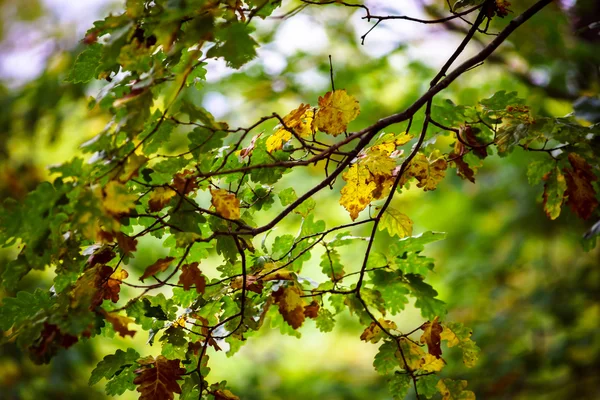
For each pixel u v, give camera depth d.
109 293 1.60
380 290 1.77
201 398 1.67
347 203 1.71
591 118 1.91
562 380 3.69
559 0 2.78
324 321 1.77
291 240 1.75
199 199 3.75
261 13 1.59
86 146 1.46
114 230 1.46
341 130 1.67
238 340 1.75
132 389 1.66
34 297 1.58
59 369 3.52
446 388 1.71
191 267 1.58
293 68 3.40
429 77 3.36
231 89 3.49
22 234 1.47
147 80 1.48
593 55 2.77
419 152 1.82
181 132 3.11
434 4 3.18
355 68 3.41
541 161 1.78
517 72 3.03
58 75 3.65
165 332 1.66
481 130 1.83
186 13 1.43
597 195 1.87
